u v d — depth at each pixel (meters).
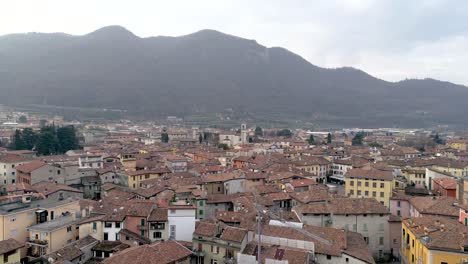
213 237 85.50
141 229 93.94
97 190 163.25
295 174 164.75
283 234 84.31
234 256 82.19
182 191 127.19
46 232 87.19
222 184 151.38
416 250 80.81
